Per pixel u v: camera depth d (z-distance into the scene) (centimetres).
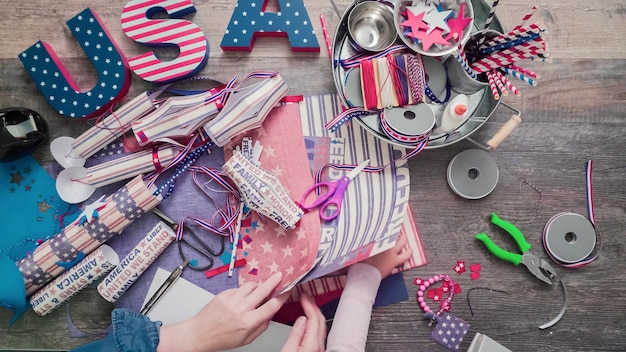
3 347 85
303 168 84
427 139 77
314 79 86
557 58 87
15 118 80
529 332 87
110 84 83
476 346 83
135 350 70
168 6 84
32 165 85
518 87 87
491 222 87
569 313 87
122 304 84
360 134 85
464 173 85
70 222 85
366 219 83
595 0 87
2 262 80
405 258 85
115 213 79
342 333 78
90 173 81
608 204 88
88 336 85
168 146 82
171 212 85
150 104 81
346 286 82
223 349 75
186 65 83
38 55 82
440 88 80
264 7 86
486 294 87
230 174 78
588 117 87
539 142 87
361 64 75
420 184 87
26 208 85
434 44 75
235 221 84
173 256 85
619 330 87
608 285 87
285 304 85
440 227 87
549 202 87
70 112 84
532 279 87
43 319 85
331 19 86
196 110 79
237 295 76
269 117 85
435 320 86
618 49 87
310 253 82
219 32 86
